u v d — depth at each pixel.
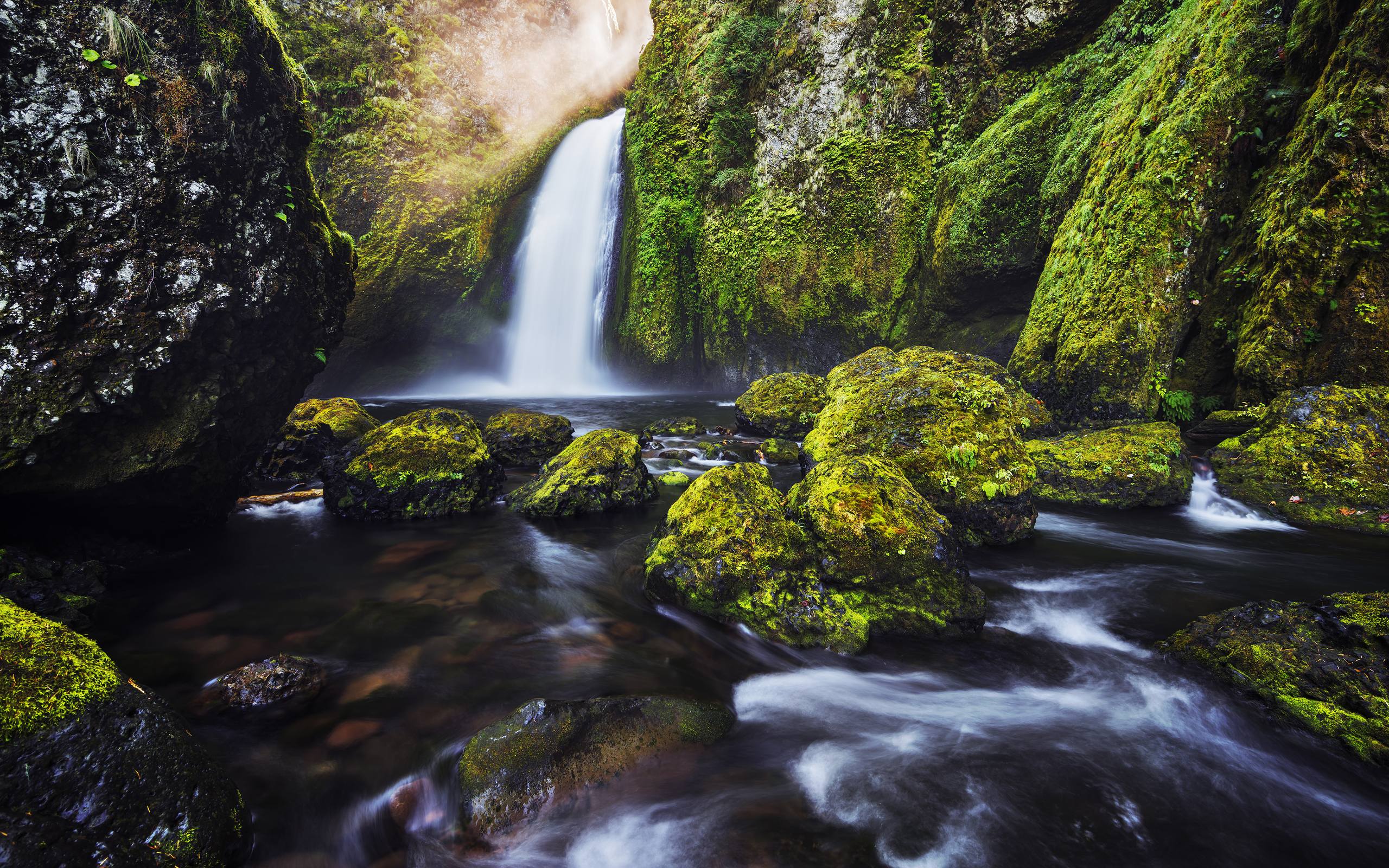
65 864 1.88
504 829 2.54
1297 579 5.07
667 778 2.88
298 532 6.07
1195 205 8.45
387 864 2.45
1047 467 7.53
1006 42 14.52
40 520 4.33
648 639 4.17
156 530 5.21
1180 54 9.38
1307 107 7.54
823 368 18.56
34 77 3.73
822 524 4.49
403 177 21.98
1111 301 8.98
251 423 5.52
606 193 23.94
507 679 3.64
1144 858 2.46
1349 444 6.33
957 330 14.98
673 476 8.46
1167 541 6.03
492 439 9.41
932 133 16.14
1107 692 3.63
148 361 4.18
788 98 18.47
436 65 23.03
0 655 2.21
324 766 2.87
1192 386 8.53
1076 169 11.57
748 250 19.41
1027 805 2.75
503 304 24.59
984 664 3.92
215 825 2.26
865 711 3.45
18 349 3.69
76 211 3.87
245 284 4.83
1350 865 2.44
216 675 3.54
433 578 5.09
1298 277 7.23
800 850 2.49
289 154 5.40
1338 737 2.95
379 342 22.14
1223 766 3.00
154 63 4.22
